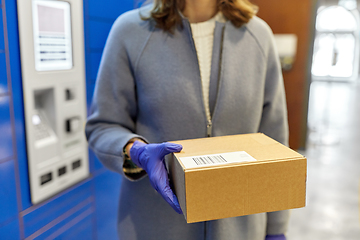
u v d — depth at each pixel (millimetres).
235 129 1036
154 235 1072
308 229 2791
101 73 1053
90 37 1806
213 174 666
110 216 2117
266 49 1062
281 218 1116
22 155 1472
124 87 1035
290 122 4715
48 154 1596
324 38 14383
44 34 1497
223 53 1008
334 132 5867
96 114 1061
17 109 1423
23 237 1503
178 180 724
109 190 2084
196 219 668
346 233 2740
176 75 990
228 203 681
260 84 1050
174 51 999
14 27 1365
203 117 1004
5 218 1412
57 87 1601
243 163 686
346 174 3967
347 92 11258
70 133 1717
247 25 1057
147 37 1010
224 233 1020
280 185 702
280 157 713
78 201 1822
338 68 14477
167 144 776
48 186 1614
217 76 1016
